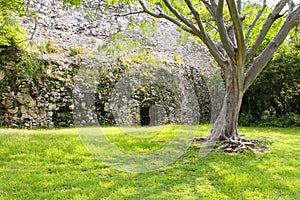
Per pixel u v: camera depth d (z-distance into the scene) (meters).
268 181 3.50
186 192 3.13
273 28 7.30
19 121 8.79
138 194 3.05
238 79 5.85
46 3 11.70
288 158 4.77
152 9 7.18
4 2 6.05
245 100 12.03
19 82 8.94
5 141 5.55
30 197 2.92
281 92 11.57
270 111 12.18
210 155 5.01
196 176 3.73
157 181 3.49
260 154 5.11
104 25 11.41
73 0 5.07
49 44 10.23
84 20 11.84
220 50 6.72
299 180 3.55
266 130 9.14
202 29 5.83
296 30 8.00
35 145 5.29
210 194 3.07
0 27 7.57
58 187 3.26
